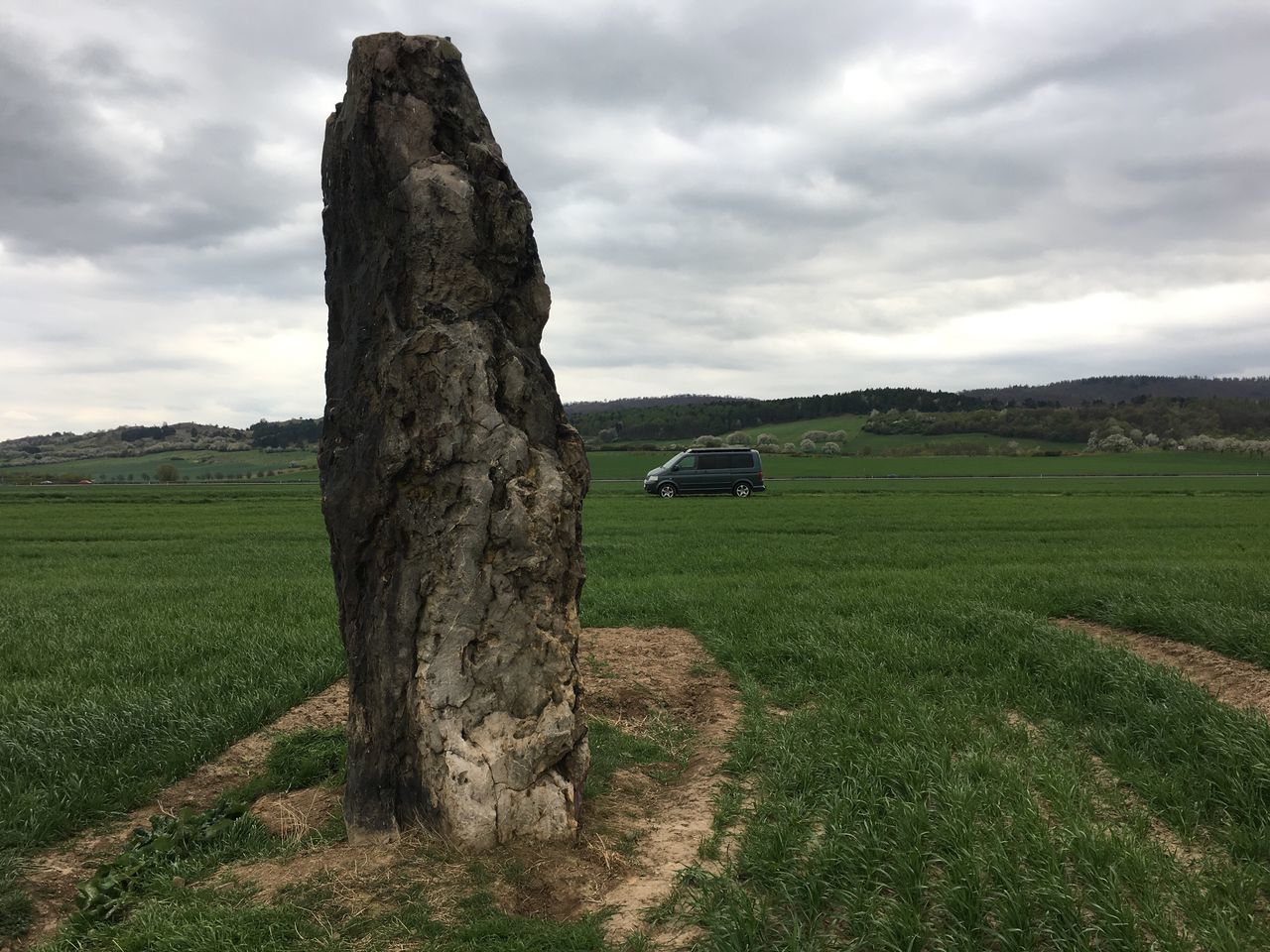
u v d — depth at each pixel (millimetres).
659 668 9398
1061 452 103500
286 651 9719
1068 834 4668
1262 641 8781
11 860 5031
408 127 5449
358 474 5328
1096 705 7629
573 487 5523
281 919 4168
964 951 3734
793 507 34844
